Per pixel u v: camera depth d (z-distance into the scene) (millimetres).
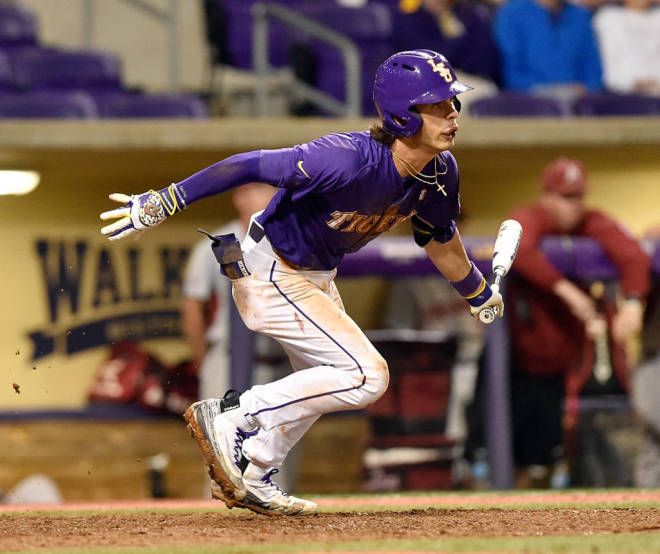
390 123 11469
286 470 23031
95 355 27062
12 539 10844
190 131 24734
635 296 22062
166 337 27391
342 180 11477
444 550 9398
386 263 21828
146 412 25203
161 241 27469
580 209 22422
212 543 10273
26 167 25672
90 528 11781
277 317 12266
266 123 25000
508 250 13484
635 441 23094
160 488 24844
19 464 24703
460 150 26156
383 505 15109
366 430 24875
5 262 26750
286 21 28125
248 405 12188
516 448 22875
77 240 27078
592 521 11656
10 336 26766
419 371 24672
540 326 22078
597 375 22656
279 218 12156
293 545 9922
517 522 11664
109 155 25156
